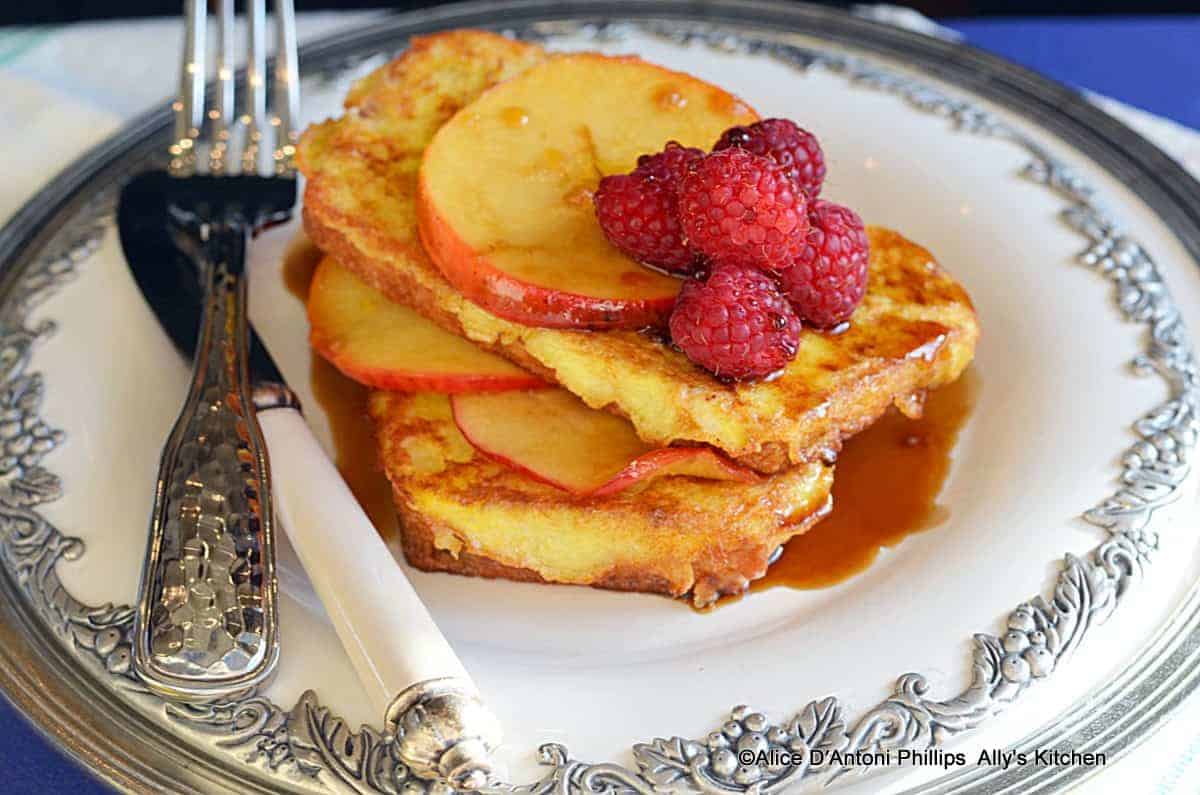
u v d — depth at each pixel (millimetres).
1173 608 323
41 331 375
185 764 301
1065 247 396
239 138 430
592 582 343
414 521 345
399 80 404
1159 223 406
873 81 441
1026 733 306
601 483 343
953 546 340
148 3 708
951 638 320
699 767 303
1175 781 310
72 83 460
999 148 422
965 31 531
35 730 315
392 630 303
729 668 319
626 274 347
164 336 374
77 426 355
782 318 334
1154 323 377
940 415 372
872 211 416
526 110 374
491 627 337
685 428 345
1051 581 328
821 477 350
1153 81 512
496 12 463
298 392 380
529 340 354
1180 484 343
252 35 423
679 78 382
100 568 329
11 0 697
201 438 335
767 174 328
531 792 300
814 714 310
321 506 326
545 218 355
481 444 351
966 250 403
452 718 293
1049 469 350
